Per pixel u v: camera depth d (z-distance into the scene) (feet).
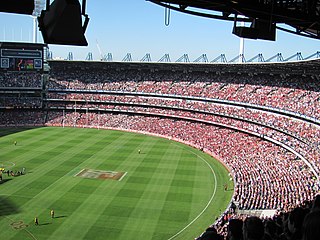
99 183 187.11
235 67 328.49
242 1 56.18
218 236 24.29
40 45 392.06
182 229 136.36
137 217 146.00
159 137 329.52
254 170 203.72
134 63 387.75
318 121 224.12
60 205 155.33
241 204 151.53
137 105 389.80
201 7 57.11
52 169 209.36
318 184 153.28
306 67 257.14
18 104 392.27
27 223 136.67
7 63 387.14
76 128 364.17
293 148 215.72
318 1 68.95
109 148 272.31
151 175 205.57
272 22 64.59
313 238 20.38
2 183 181.47
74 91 411.54
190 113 350.43
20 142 281.74
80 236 127.85
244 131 282.15
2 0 34.24
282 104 274.57
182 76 395.75
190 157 253.85
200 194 175.83
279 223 43.86
